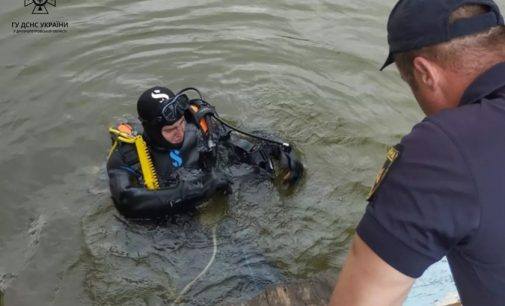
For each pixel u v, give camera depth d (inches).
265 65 184.5
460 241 49.8
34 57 183.5
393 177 49.3
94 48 188.7
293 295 104.7
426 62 53.2
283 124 158.9
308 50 191.8
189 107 133.6
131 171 128.5
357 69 183.5
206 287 112.4
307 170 142.1
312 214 129.7
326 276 111.7
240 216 128.3
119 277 114.5
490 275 50.8
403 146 49.7
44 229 124.6
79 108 163.3
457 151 47.0
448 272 89.7
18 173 139.4
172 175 130.0
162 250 120.5
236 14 209.3
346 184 138.3
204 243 122.2
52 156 145.3
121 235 123.6
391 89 175.2
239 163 138.3
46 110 161.8
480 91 50.6
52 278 114.0
